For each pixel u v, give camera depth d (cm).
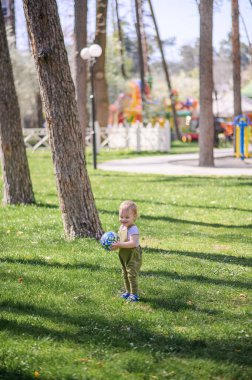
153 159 3056
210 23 2366
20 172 1409
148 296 674
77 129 962
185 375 463
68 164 969
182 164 2697
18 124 1394
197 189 1734
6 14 4144
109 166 2622
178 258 880
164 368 474
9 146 1395
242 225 1177
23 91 5228
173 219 1238
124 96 5566
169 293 688
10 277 754
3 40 1329
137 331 560
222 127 4688
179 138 5412
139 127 3803
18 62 5153
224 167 2503
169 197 1568
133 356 494
